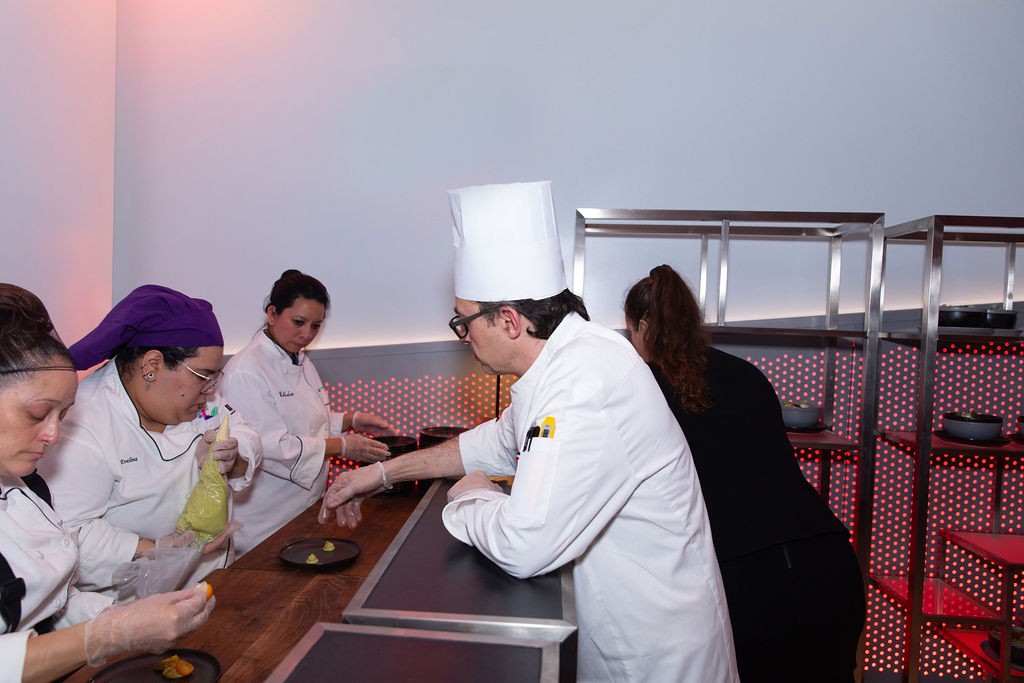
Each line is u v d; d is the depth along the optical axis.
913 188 2.80
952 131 2.79
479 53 2.85
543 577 1.08
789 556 1.53
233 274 2.93
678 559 1.19
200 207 2.92
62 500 1.42
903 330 2.65
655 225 2.81
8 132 2.30
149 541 1.51
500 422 1.60
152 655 1.06
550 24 2.83
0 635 0.94
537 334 1.21
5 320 0.96
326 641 0.85
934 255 2.30
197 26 2.90
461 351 2.87
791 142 2.81
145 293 1.50
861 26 2.79
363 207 2.89
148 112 2.92
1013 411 2.72
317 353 2.87
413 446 2.39
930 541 2.77
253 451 1.84
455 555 1.17
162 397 1.53
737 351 2.84
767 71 2.81
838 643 1.54
